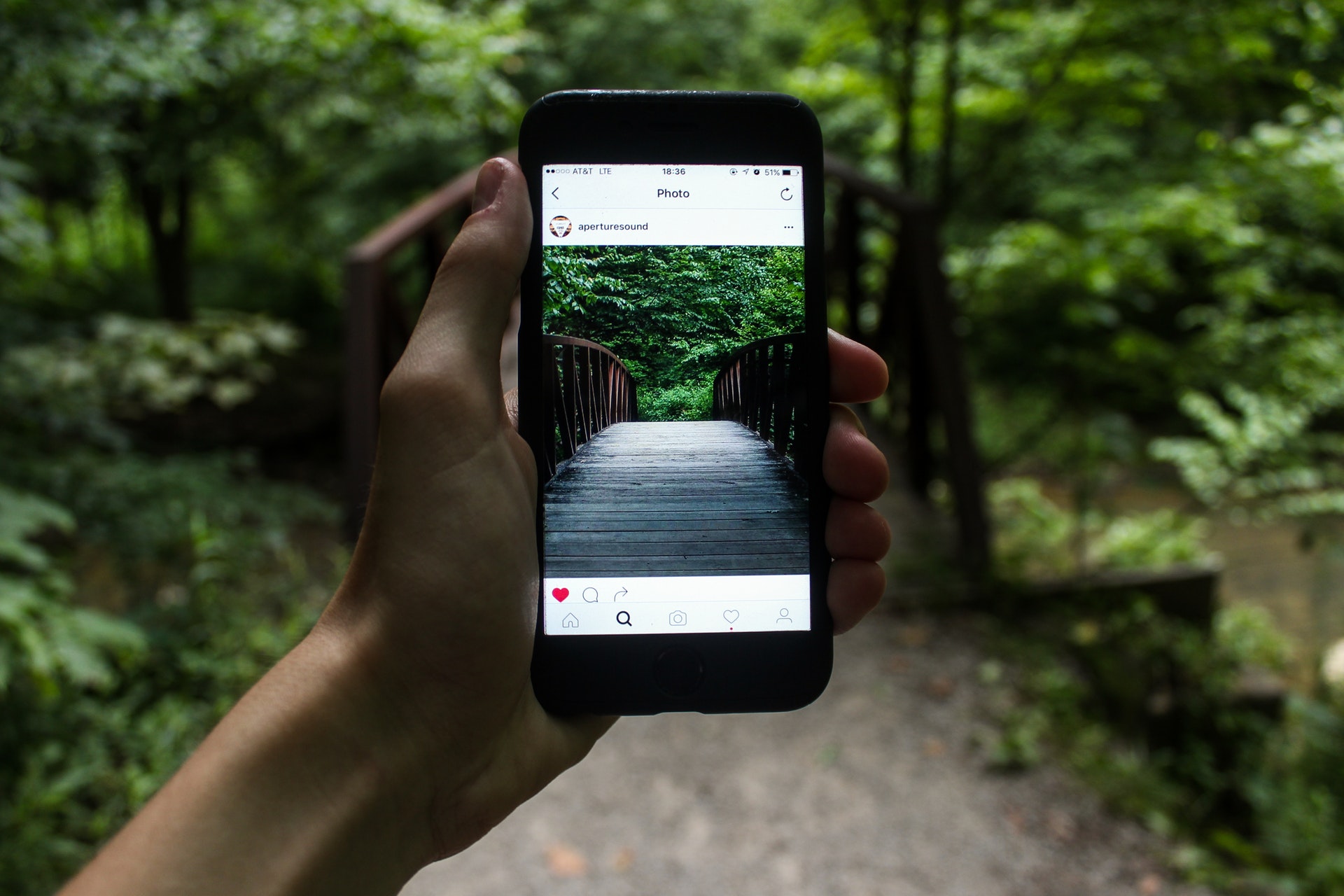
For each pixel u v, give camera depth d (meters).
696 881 2.43
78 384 3.91
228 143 5.73
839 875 2.45
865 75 5.25
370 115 4.59
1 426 3.57
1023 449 5.54
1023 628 3.83
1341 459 5.66
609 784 2.81
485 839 2.56
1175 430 8.74
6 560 3.31
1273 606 5.87
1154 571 4.23
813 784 2.82
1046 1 4.52
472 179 4.84
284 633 3.26
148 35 3.50
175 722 2.71
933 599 3.93
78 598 3.67
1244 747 3.43
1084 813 2.72
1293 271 5.31
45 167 4.20
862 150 6.77
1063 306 4.98
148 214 8.95
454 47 4.43
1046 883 2.44
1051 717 3.17
